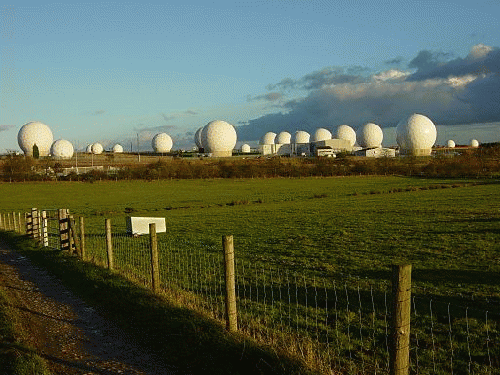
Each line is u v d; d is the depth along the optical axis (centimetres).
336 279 1477
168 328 978
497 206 3547
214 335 913
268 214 3709
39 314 1142
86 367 820
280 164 9375
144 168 8738
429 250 1906
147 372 796
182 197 5694
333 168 8875
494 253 1800
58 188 7038
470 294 1271
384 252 1908
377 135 15750
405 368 610
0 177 8138
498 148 10469
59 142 14150
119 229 3178
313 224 2955
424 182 6794
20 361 804
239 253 2031
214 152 14462
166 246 2278
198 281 1492
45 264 1827
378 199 4622
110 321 1071
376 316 1111
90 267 1611
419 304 1185
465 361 861
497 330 1001
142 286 1310
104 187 7144
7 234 2972
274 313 1143
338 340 963
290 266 1705
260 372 760
